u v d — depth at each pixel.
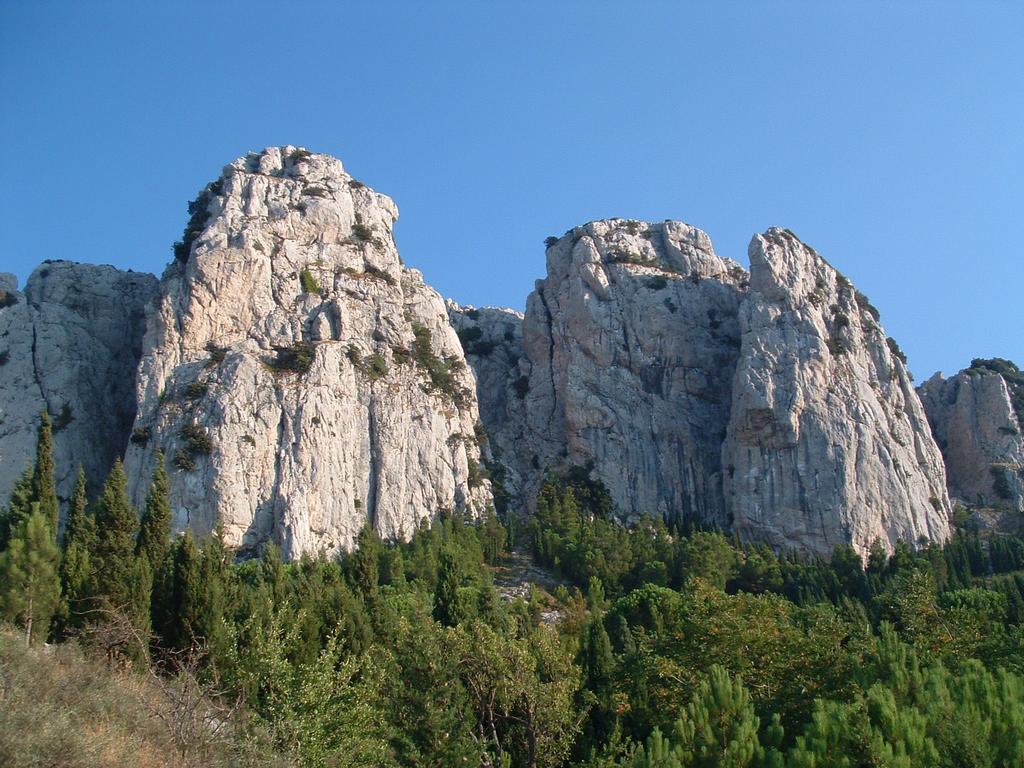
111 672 56.22
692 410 149.12
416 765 54.12
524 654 61.03
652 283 155.75
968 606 95.25
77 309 145.38
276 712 54.16
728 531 136.75
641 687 66.31
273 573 86.44
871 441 135.75
